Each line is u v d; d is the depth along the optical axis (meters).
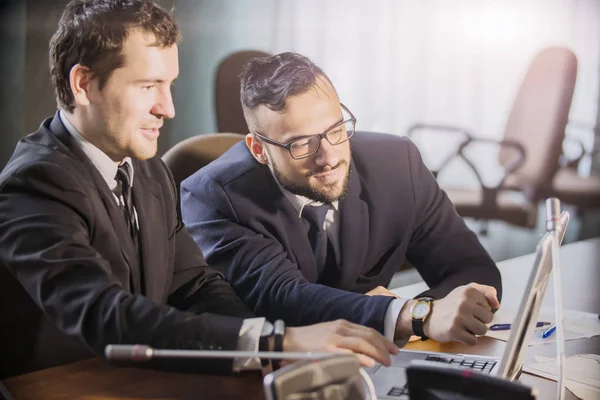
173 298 1.44
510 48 4.53
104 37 1.23
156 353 0.90
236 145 1.76
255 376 1.17
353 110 4.36
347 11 4.27
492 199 3.38
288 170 1.62
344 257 1.74
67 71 1.25
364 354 1.09
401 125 4.43
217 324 1.12
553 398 1.10
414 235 1.87
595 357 1.29
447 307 1.30
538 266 0.98
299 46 4.20
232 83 2.62
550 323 1.51
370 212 1.78
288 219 1.67
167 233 1.42
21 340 1.30
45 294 1.14
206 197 1.66
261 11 4.08
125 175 1.33
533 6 4.77
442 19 4.43
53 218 1.17
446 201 1.90
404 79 4.42
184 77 3.96
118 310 1.11
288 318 1.50
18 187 1.19
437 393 0.78
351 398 0.80
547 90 3.49
